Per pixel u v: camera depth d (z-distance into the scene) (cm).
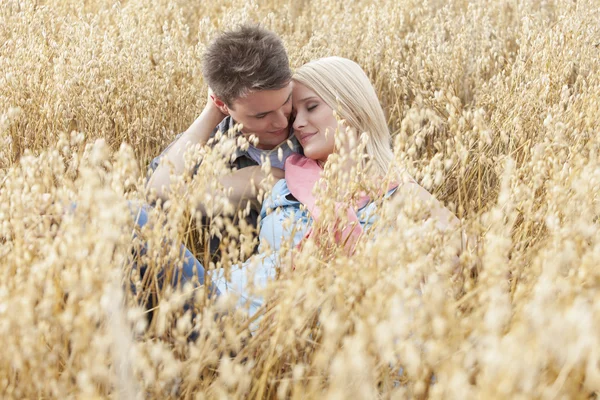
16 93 273
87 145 164
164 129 289
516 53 403
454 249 154
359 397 109
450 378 105
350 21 412
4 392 124
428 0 470
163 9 443
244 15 390
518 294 131
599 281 128
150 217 156
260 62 221
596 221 181
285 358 147
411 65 367
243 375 129
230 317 147
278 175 250
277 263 175
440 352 113
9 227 152
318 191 170
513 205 166
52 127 266
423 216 169
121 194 145
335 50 375
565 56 311
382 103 357
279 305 140
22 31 342
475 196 245
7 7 365
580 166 171
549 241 154
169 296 148
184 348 143
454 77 348
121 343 117
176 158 240
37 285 133
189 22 464
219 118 256
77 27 348
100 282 126
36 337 122
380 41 379
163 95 302
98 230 133
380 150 243
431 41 371
